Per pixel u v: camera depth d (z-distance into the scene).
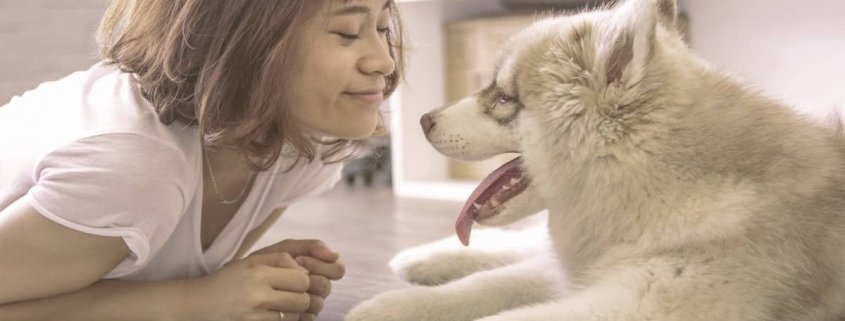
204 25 1.22
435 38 3.10
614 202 1.21
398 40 1.49
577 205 1.27
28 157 1.27
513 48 1.35
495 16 2.92
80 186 1.17
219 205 1.42
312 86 1.25
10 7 2.85
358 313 1.35
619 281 1.16
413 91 3.07
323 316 1.53
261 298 1.26
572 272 1.33
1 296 1.18
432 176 3.15
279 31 1.20
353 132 1.31
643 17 1.17
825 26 2.48
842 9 2.45
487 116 1.35
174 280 1.32
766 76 2.64
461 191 2.88
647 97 1.19
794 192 1.18
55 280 1.20
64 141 1.22
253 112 1.22
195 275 1.40
